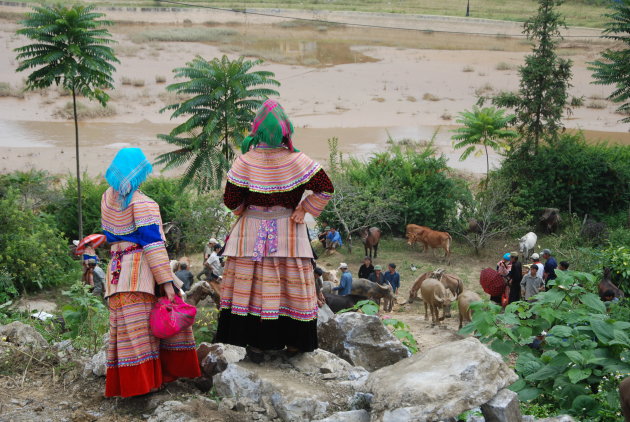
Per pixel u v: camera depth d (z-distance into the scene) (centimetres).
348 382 462
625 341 624
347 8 9525
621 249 1491
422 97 5256
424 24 8581
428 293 1588
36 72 2250
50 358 544
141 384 447
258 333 460
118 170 442
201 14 8831
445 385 391
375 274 1820
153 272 447
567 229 2542
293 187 438
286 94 5219
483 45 7356
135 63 5934
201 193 2380
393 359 598
